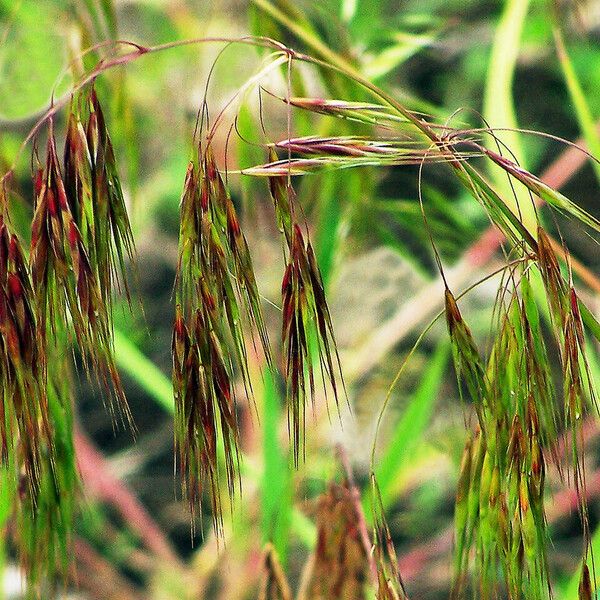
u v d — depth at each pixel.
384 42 1.06
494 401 0.61
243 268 0.60
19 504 0.65
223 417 0.61
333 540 0.68
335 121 0.76
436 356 0.84
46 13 0.92
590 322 0.61
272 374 0.60
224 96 1.22
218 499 0.61
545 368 0.61
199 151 0.60
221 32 1.17
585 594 0.60
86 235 0.61
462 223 0.91
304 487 0.91
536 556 0.61
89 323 0.61
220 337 0.60
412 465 1.16
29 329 0.61
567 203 0.60
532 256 0.60
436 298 1.07
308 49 0.75
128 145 0.74
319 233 0.82
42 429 0.63
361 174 0.83
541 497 0.61
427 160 0.59
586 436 1.04
